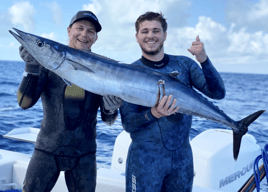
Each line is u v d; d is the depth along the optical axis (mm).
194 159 3275
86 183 2348
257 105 25391
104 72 2182
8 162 3307
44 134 2332
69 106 2330
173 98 2260
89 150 2400
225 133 3811
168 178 2451
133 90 2203
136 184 2346
